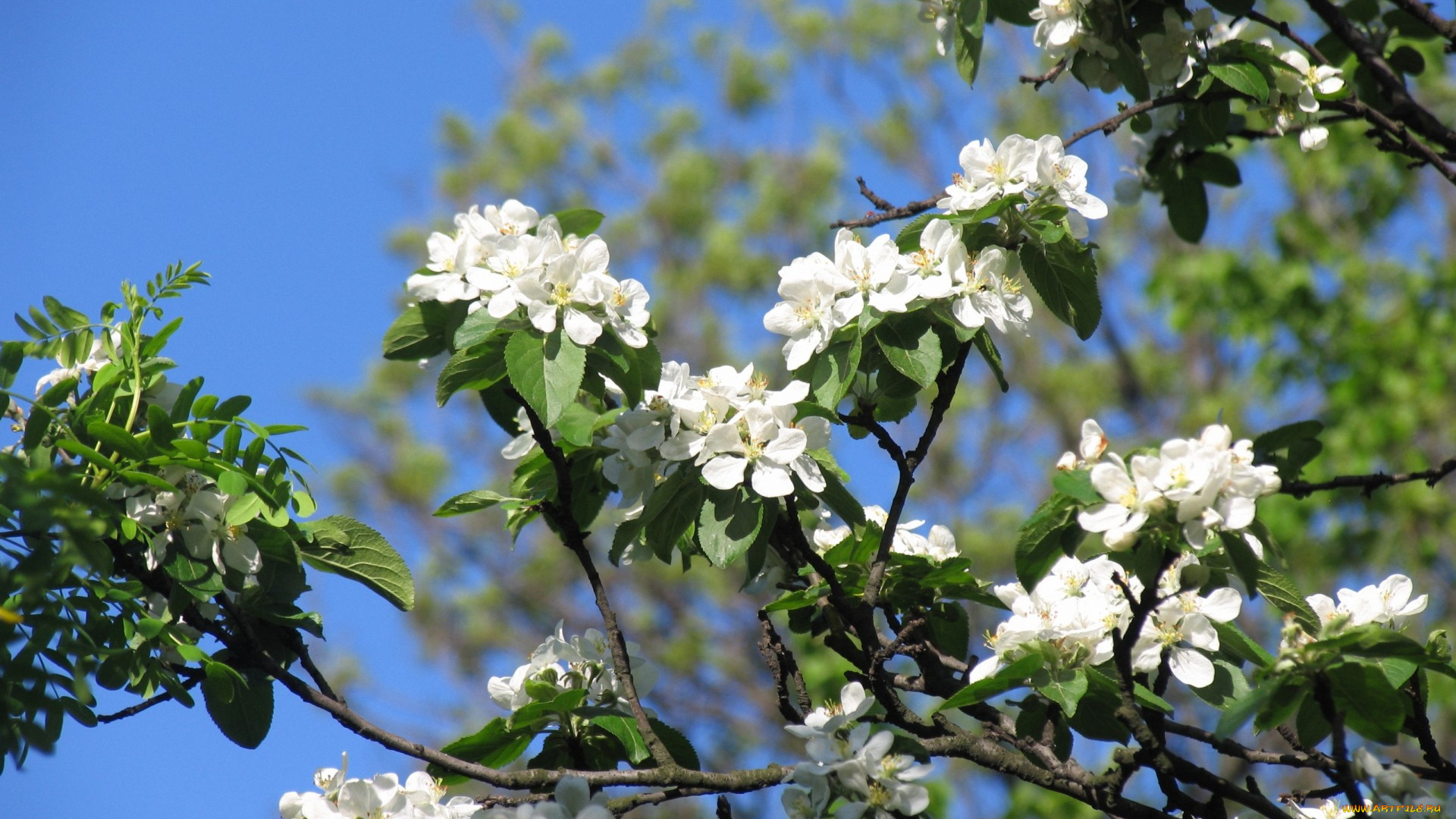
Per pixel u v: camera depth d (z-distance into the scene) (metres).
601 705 3.11
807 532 3.54
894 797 2.60
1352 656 2.32
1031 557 2.54
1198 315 10.04
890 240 2.95
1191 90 3.89
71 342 2.98
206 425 2.76
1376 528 8.81
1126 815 2.67
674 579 11.97
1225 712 2.38
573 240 2.94
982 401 12.49
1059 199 3.09
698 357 12.99
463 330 2.79
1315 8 3.74
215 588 2.68
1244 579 2.34
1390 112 4.29
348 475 12.77
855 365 2.86
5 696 2.39
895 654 2.87
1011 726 3.00
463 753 3.03
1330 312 9.47
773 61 14.36
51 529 2.37
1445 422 8.98
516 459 3.31
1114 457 2.32
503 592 12.47
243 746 2.75
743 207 13.75
